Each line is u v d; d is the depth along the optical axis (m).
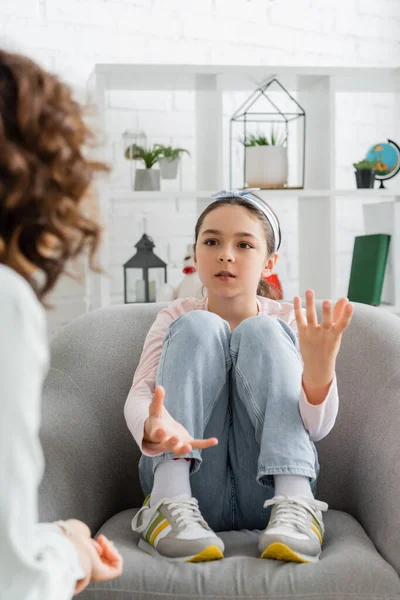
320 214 2.59
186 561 1.18
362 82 2.63
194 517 1.22
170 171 2.57
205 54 2.69
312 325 1.25
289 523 1.20
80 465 1.40
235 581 1.14
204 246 1.58
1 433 0.62
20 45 2.45
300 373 1.35
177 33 2.65
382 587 1.14
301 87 2.71
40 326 0.66
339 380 1.56
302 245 2.75
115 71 2.36
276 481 1.27
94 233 0.74
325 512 1.43
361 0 2.85
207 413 1.32
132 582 1.15
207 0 2.68
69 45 2.51
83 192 0.71
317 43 2.81
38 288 0.74
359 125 2.89
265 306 1.64
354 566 1.16
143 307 1.71
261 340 1.35
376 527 1.30
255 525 1.37
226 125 2.75
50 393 1.50
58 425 1.43
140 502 1.56
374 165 2.64
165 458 1.27
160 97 2.67
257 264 1.58
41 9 2.47
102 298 2.40
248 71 2.43
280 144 2.71
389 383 1.49
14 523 0.63
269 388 1.31
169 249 2.70
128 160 2.63
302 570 1.15
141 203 2.66
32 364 0.64
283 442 1.26
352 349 1.58
